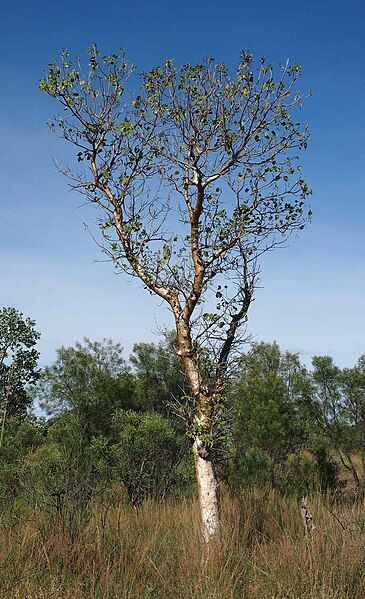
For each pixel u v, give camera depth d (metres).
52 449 11.34
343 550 7.27
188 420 9.48
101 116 9.84
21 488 10.72
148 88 9.78
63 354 17.69
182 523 9.72
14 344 18.06
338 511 10.60
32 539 7.72
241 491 12.47
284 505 11.10
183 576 7.18
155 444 13.40
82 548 7.64
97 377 17.28
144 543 8.38
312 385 14.23
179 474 13.66
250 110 9.61
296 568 7.11
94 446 12.73
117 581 7.04
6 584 6.55
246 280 9.80
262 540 8.93
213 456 9.35
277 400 14.33
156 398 17.91
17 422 15.20
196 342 9.52
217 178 9.60
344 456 15.57
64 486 8.90
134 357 18.41
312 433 14.15
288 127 9.63
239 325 9.65
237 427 14.10
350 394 13.95
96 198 9.86
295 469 13.73
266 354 15.90
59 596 6.37
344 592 6.62
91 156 9.83
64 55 9.79
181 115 9.71
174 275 9.62
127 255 9.66
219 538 8.30
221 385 9.43
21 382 18.08
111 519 9.49
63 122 9.81
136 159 9.78
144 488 12.91
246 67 9.59
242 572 7.37
